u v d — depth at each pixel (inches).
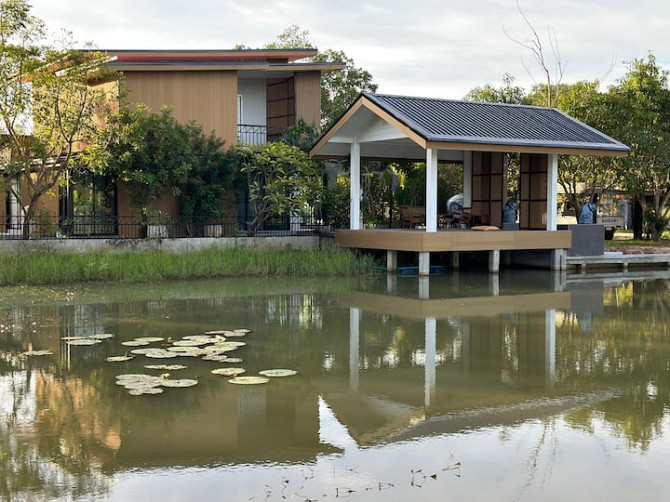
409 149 867.4
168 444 233.6
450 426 252.4
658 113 978.1
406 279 672.4
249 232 773.9
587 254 791.7
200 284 619.2
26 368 327.0
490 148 665.6
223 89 800.9
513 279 687.1
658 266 834.2
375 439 239.8
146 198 732.0
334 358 351.6
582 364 342.6
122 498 194.9
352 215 770.2
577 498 195.0
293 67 844.6
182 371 323.0
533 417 262.2
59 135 683.4
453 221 852.6
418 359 350.9
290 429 248.5
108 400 279.0
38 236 682.2
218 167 765.3
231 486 202.8
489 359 351.6
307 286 614.9
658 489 200.7
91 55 684.7
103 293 556.4
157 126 706.2
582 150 722.2
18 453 225.9
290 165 781.9
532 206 804.6
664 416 263.1
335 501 193.3
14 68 659.4
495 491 199.5
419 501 193.2
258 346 376.8
